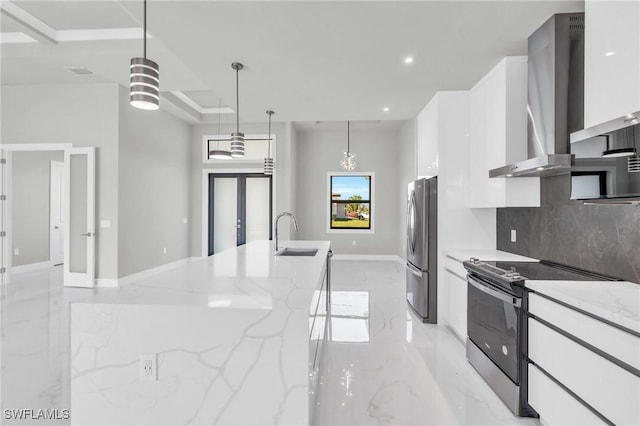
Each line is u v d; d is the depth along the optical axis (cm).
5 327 343
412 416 208
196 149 764
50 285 531
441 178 373
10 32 395
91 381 153
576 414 162
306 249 380
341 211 841
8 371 253
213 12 233
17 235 657
